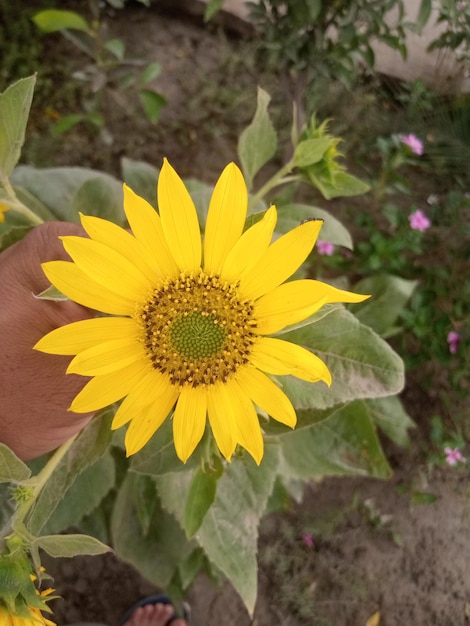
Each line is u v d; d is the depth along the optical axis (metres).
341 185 0.27
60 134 0.53
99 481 0.34
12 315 0.21
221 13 0.58
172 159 0.57
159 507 0.36
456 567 0.55
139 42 0.58
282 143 0.56
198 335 0.19
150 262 0.19
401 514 0.55
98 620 0.51
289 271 0.19
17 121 0.23
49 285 0.21
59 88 0.56
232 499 0.31
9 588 0.19
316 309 0.18
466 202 0.50
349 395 0.24
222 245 0.19
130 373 0.20
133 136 0.57
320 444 0.34
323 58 0.46
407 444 0.44
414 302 0.48
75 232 0.22
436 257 0.54
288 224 0.28
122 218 0.29
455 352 0.49
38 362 0.21
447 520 0.56
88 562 0.52
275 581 0.54
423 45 0.55
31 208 0.31
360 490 0.55
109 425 0.25
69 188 0.35
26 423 0.21
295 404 0.25
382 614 0.54
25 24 0.55
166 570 0.36
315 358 0.19
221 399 0.20
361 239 0.55
